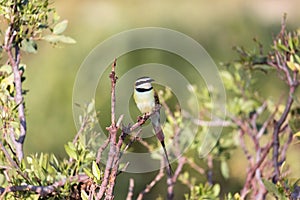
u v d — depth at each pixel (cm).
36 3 767
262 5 2406
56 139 1823
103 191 624
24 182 711
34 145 1811
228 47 2220
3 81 761
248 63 974
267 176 960
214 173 1366
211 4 2395
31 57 2020
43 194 691
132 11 2367
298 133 824
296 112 980
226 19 2320
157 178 924
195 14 2347
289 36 894
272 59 948
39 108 1864
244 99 1131
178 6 2402
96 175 652
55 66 1983
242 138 1042
